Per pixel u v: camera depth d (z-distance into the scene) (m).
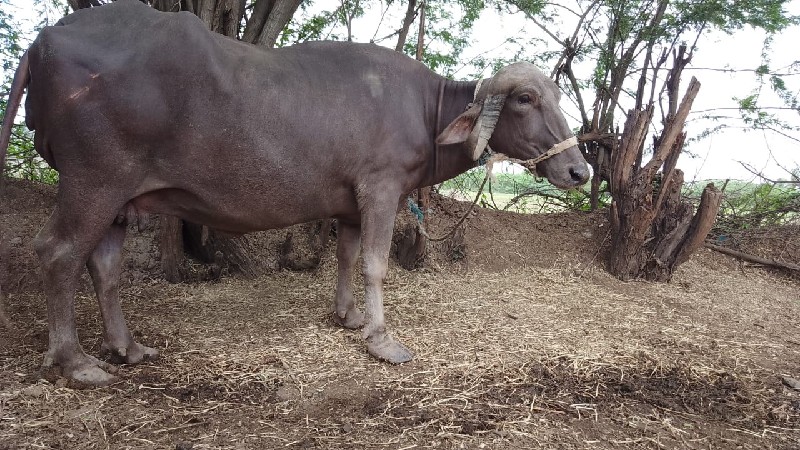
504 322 4.63
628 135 6.38
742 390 3.64
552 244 6.86
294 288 5.43
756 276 6.88
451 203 7.19
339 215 3.97
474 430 2.93
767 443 3.00
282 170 3.42
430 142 3.91
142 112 3.07
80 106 3.02
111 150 3.09
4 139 3.15
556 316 4.88
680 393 3.55
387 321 4.52
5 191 5.50
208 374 3.47
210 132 3.21
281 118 3.35
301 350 3.89
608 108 7.80
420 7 6.35
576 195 8.30
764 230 7.53
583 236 7.04
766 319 5.33
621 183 6.39
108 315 3.55
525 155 3.80
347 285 4.38
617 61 7.64
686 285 6.26
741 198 7.95
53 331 3.27
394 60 3.85
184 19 3.19
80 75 3.01
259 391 3.30
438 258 6.21
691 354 4.20
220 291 5.30
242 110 3.24
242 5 5.97
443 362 3.77
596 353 4.07
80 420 2.84
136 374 3.43
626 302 5.48
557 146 3.67
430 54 7.21
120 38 3.12
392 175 3.74
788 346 4.54
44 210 5.50
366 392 3.33
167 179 3.29
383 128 3.64
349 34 6.11
